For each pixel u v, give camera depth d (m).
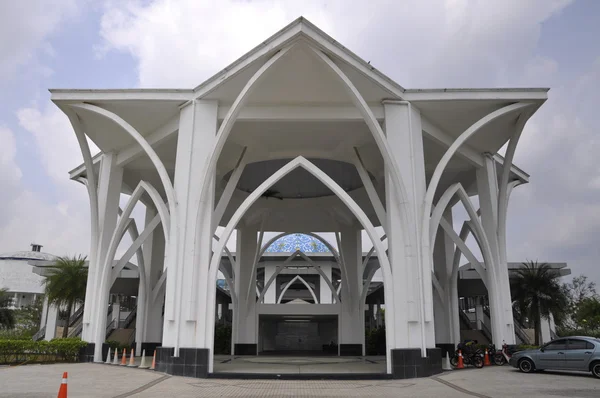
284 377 17.48
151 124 22.94
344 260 36.78
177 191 20.08
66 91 20.75
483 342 37.00
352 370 20.02
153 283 31.66
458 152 23.98
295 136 23.83
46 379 15.75
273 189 35.62
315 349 52.06
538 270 33.56
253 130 23.09
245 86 18.58
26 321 51.06
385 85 20.03
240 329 35.28
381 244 19.33
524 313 33.50
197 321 18.45
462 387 14.95
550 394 13.16
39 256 67.75
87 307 23.27
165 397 12.49
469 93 20.75
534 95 20.69
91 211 23.77
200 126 20.55
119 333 39.22
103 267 23.59
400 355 18.03
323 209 36.28
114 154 25.36
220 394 13.23
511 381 16.33
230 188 24.14
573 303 42.91
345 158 25.59
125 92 20.83
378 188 32.16
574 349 18.05
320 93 20.58
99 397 12.36
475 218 23.41
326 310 36.84
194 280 18.66
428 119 22.36
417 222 19.77
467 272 37.91
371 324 52.34
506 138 24.11
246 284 35.81
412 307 18.56
